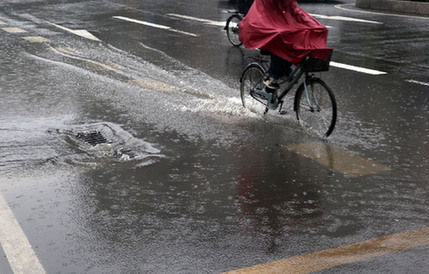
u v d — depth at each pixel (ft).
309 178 18.53
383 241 14.30
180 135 23.04
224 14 68.74
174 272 12.81
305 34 21.95
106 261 13.29
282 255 13.58
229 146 21.74
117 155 20.61
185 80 33.83
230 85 32.68
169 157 20.42
